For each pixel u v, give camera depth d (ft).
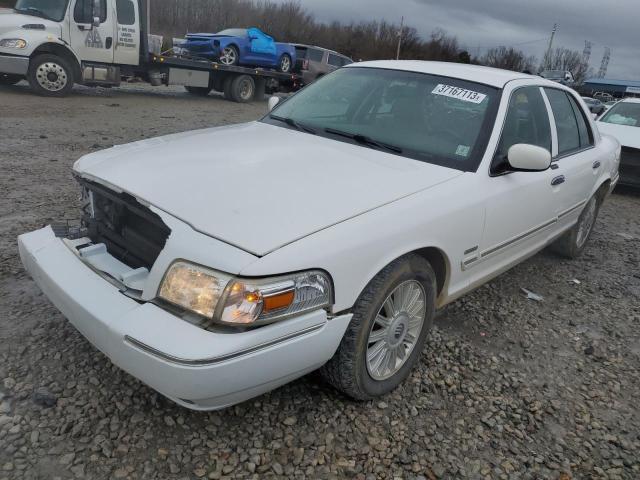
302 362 7.90
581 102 16.47
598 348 12.64
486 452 8.93
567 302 15.02
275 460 8.20
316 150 10.77
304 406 9.36
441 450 8.84
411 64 13.56
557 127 14.58
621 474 8.81
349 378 8.91
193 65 51.60
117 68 45.50
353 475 8.13
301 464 8.20
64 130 30.53
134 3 45.16
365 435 8.92
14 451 7.79
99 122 34.27
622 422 10.07
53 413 8.54
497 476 8.48
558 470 8.75
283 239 7.61
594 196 17.61
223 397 7.29
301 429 8.85
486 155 11.10
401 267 9.09
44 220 16.05
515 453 8.99
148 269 8.26
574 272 17.29
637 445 9.50
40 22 41.14
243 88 57.31
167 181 8.75
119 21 44.60
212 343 6.97
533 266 17.42
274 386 7.92
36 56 41.60
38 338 10.30
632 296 15.83
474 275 11.48
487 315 13.62
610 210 26.40
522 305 14.46
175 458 8.02
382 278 8.82
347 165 10.10
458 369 11.07
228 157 9.88
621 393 10.98
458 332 12.57
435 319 13.04
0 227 15.24
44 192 18.80
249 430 8.70
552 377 11.27
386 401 9.80
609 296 15.69
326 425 9.00
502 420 9.73
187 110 44.93
